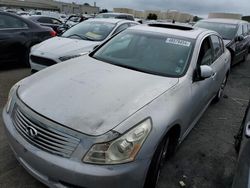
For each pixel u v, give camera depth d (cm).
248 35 963
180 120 257
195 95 300
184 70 301
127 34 376
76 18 1698
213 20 883
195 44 334
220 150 349
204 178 287
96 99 227
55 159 195
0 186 241
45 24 1174
